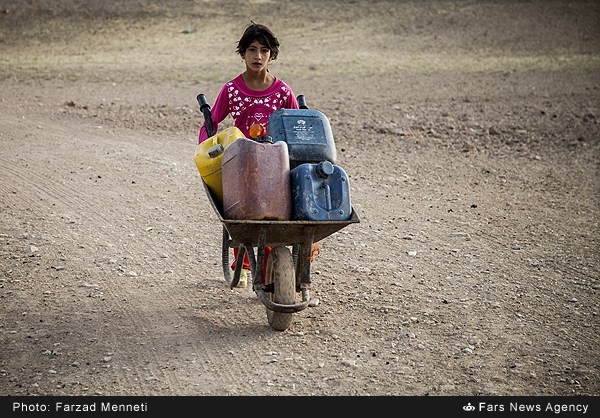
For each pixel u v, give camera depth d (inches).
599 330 259.1
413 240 347.3
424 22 1182.9
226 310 268.5
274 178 227.3
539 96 751.7
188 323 257.0
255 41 253.8
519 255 332.2
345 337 248.2
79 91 731.4
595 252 338.6
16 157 458.6
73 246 323.0
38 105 640.4
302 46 1046.4
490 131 595.2
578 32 1124.5
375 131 579.2
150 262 311.3
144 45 1048.8
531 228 372.2
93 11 1208.8
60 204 376.8
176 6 1250.6
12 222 346.6
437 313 269.0
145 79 815.1
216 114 262.4
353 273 305.4
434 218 382.3
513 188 449.1
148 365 228.7
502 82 828.0
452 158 517.3
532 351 242.7
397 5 1277.1
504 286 296.0
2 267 297.9
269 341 244.1
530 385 222.1
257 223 224.2
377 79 835.4
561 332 256.8
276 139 242.2
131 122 587.8
